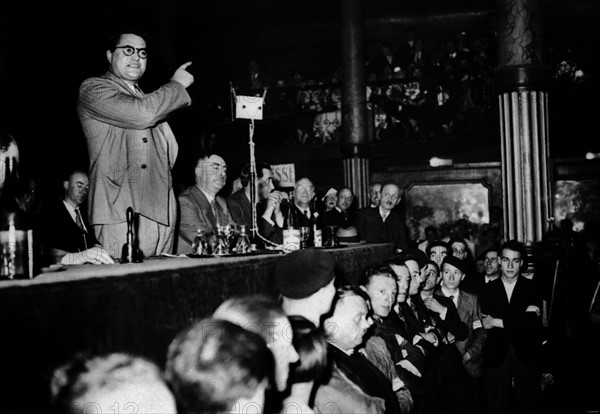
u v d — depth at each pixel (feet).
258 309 7.23
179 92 12.81
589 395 24.79
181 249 14.99
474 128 54.49
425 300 20.39
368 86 57.21
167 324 7.30
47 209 13.35
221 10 70.74
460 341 21.04
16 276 7.05
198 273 7.95
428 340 16.84
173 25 60.90
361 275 14.19
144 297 6.93
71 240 13.25
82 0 47.75
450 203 56.03
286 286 9.03
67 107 40.81
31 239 7.25
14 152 9.87
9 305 5.34
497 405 21.99
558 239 29.73
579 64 52.85
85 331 6.10
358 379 10.24
